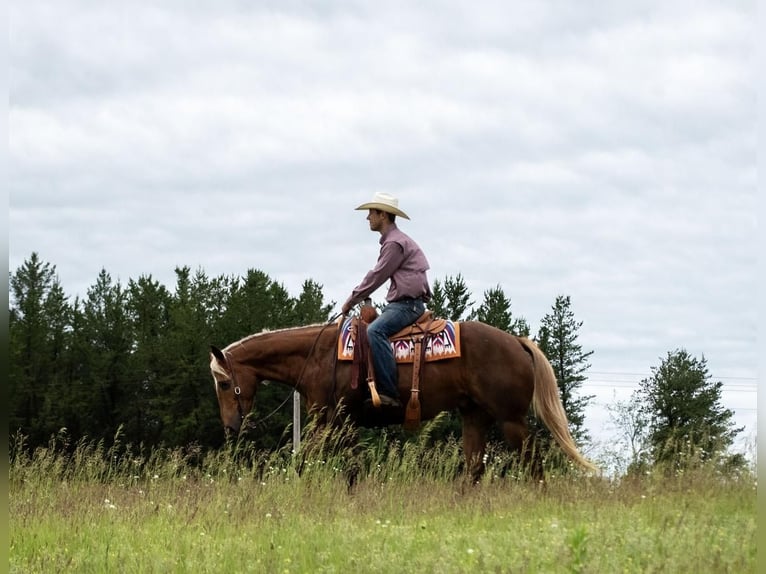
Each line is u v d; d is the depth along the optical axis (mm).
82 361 61188
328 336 12133
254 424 12555
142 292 65125
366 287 11820
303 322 60969
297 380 12281
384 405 11797
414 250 11930
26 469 11805
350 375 11852
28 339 60281
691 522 8000
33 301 62531
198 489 10891
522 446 11633
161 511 9836
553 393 11656
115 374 58031
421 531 8422
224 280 65625
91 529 9148
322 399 12008
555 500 9656
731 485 9875
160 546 8195
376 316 12047
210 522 9164
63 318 63062
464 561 6879
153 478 11719
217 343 58062
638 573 6395
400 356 11812
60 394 57688
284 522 8922
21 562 7934
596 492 9961
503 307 56688
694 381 30516
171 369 56719
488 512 9484
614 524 8117
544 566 6648
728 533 7527
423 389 11758
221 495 10102
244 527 8992
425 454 11836
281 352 12336
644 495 9648
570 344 55469
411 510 9758
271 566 7141
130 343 61188
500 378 11633
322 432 11570
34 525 9289
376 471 11328
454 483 11078
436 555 7121
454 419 40906
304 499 10148
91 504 10273
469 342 11758
